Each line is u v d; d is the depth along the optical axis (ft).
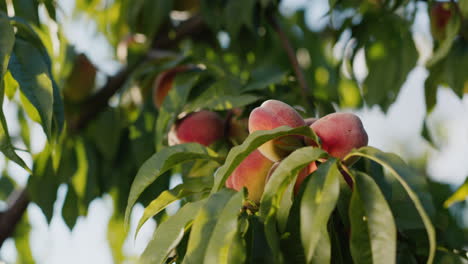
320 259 3.45
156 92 6.48
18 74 4.49
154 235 3.65
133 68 7.75
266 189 3.51
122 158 7.38
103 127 7.39
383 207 3.35
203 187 4.21
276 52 8.66
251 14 6.97
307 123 4.26
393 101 6.65
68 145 7.22
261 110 3.99
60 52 6.43
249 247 3.68
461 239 7.11
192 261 3.29
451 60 5.91
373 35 6.66
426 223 2.98
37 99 4.43
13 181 8.18
